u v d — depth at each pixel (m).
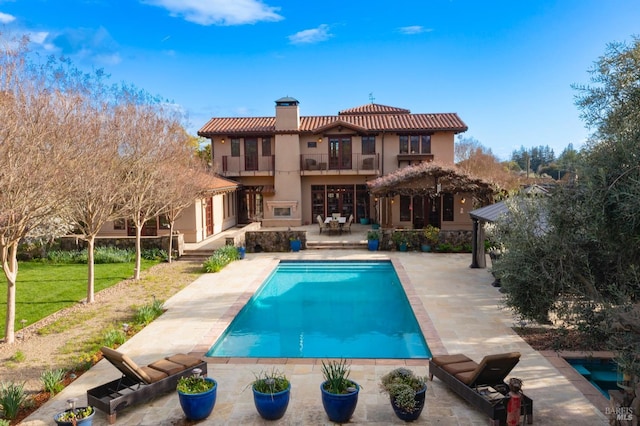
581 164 5.13
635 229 4.61
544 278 5.54
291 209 29.92
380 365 8.67
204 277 16.97
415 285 15.12
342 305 14.35
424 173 23.33
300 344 10.86
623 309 4.71
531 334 10.20
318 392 7.53
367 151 30.23
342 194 30.97
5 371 8.63
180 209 19.64
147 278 16.81
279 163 30.11
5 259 9.88
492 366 6.60
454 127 29.25
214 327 11.20
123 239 21.12
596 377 8.38
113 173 13.20
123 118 14.02
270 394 6.47
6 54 8.84
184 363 7.83
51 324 11.53
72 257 20.16
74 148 9.99
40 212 9.69
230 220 30.19
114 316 12.18
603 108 5.29
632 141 4.61
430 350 9.38
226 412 6.88
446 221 26.72
